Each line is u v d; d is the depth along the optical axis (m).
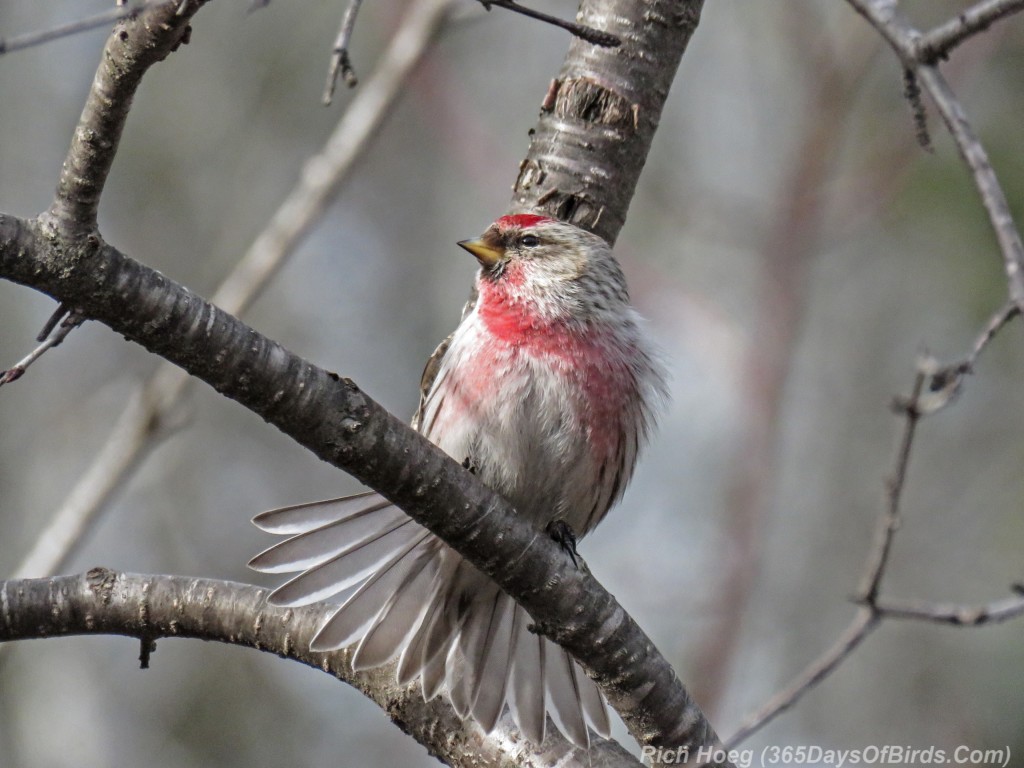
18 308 12.71
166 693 12.09
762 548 11.62
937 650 11.61
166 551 12.62
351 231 14.32
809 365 13.46
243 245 13.48
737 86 14.53
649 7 6.16
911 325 13.30
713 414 13.22
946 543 12.36
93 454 12.39
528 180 6.34
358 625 5.45
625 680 4.91
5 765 11.19
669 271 13.41
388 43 13.17
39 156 13.37
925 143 5.34
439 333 13.89
